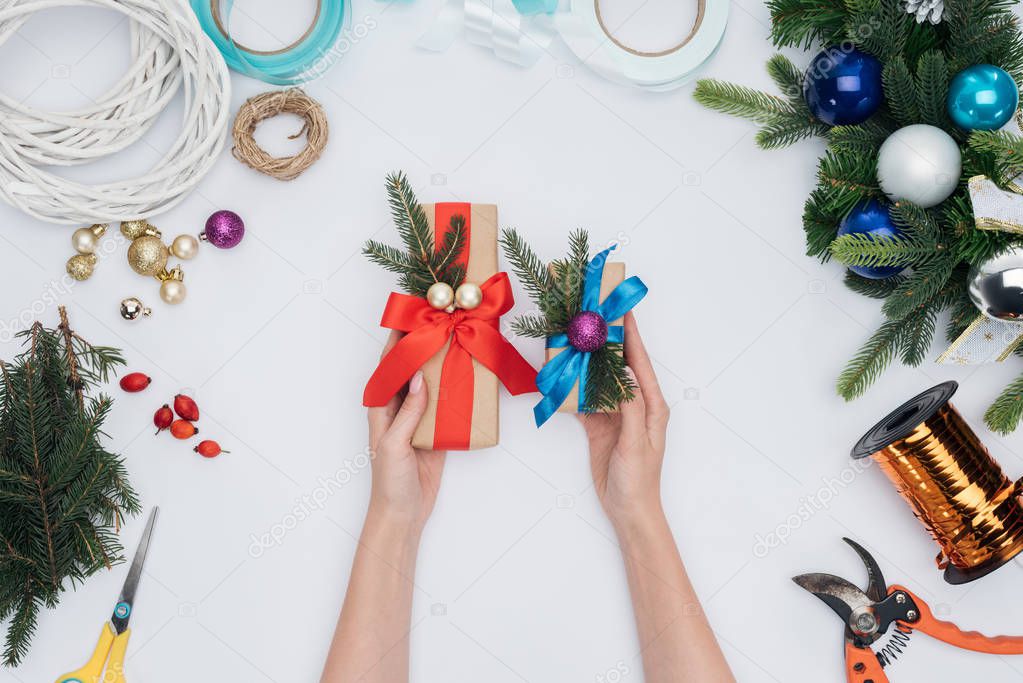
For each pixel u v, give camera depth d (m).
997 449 1.11
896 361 1.11
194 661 1.10
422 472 1.09
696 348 1.11
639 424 1.03
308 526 1.10
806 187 1.11
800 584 1.09
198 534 1.10
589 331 0.96
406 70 1.11
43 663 1.09
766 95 1.05
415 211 0.99
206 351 1.11
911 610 1.08
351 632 1.01
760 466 1.11
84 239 1.08
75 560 1.05
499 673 1.10
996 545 1.02
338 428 1.10
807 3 1.02
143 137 1.10
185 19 1.04
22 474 1.01
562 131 1.11
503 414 1.10
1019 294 0.93
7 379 1.03
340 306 1.11
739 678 1.10
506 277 1.01
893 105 1.00
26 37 1.10
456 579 1.10
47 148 1.05
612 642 1.10
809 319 1.11
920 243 0.97
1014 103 0.97
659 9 1.11
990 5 0.98
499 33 1.08
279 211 1.11
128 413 1.10
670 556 1.04
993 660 1.10
